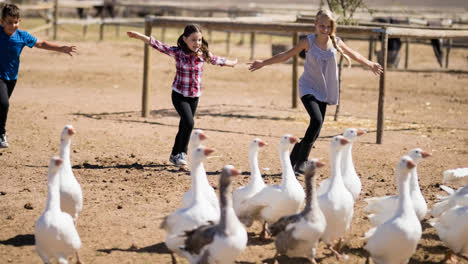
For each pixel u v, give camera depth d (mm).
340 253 6062
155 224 6758
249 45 29594
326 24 8023
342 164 6711
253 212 6184
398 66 24516
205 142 11031
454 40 25812
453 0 65188
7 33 9453
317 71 8344
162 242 6258
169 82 19266
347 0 14203
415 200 6176
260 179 6438
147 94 13391
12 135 11109
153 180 8508
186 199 6078
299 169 8562
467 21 25141
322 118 8320
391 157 10227
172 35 31234
